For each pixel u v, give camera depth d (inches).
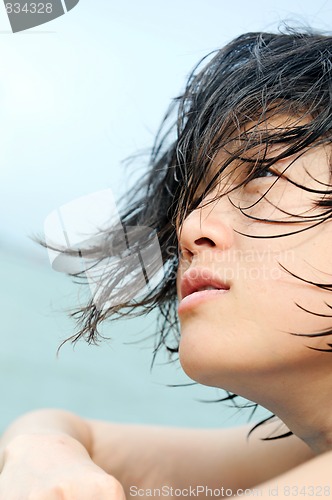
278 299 18.3
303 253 18.3
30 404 42.8
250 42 24.9
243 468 24.6
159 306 26.3
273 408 20.0
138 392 46.8
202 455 25.4
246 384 19.2
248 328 18.4
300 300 18.2
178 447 25.7
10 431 24.6
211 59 25.1
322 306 18.2
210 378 19.1
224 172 20.2
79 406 42.9
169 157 26.6
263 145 19.8
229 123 21.1
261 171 19.4
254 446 25.1
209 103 22.6
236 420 42.2
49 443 20.4
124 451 25.5
